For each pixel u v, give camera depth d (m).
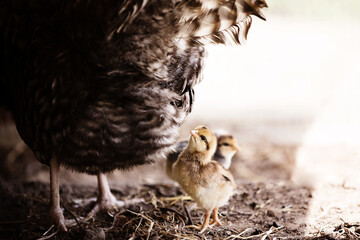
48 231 0.87
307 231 0.88
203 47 0.86
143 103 0.82
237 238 0.86
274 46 2.39
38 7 0.84
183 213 0.93
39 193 1.01
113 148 0.83
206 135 0.88
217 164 0.89
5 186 1.03
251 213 0.93
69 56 0.81
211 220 0.91
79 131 0.82
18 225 0.90
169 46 0.79
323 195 0.99
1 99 0.93
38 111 0.83
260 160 1.18
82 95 0.81
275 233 0.87
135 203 0.96
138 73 0.81
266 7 0.82
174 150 0.90
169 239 0.86
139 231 0.87
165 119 0.84
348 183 1.04
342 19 2.90
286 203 0.96
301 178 1.08
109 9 0.78
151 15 0.78
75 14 0.79
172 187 1.03
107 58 0.79
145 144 0.83
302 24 2.83
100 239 0.84
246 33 0.83
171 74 0.82
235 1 0.80
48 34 0.83
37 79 0.83
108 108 0.81
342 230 0.86
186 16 0.79
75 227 0.88
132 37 0.78
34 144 0.85
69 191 1.02
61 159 0.85
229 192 0.88
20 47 0.85
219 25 0.81
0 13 0.87
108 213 0.92
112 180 1.09
